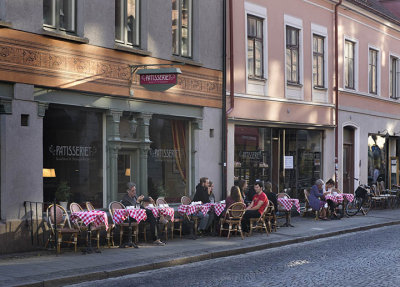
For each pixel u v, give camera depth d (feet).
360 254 42.29
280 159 69.15
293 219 65.41
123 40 49.90
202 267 37.58
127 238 47.19
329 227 58.08
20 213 40.42
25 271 33.19
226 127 59.88
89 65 45.91
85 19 45.60
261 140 66.18
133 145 50.52
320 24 76.02
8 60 39.81
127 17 50.44
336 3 78.38
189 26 57.00
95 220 41.27
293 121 70.44
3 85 39.81
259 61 66.03
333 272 34.99
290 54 71.10
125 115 49.78
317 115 75.15
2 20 39.37
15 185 40.16
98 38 46.68
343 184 82.64
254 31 65.31
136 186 50.96
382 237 52.75
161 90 46.93
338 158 79.41
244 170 63.41
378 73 90.38
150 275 34.63
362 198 71.41
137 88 50.14
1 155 39.68
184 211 49.16
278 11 68.44
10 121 39.93
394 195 84.28
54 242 41.27
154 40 52.21
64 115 44.60
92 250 40.81
